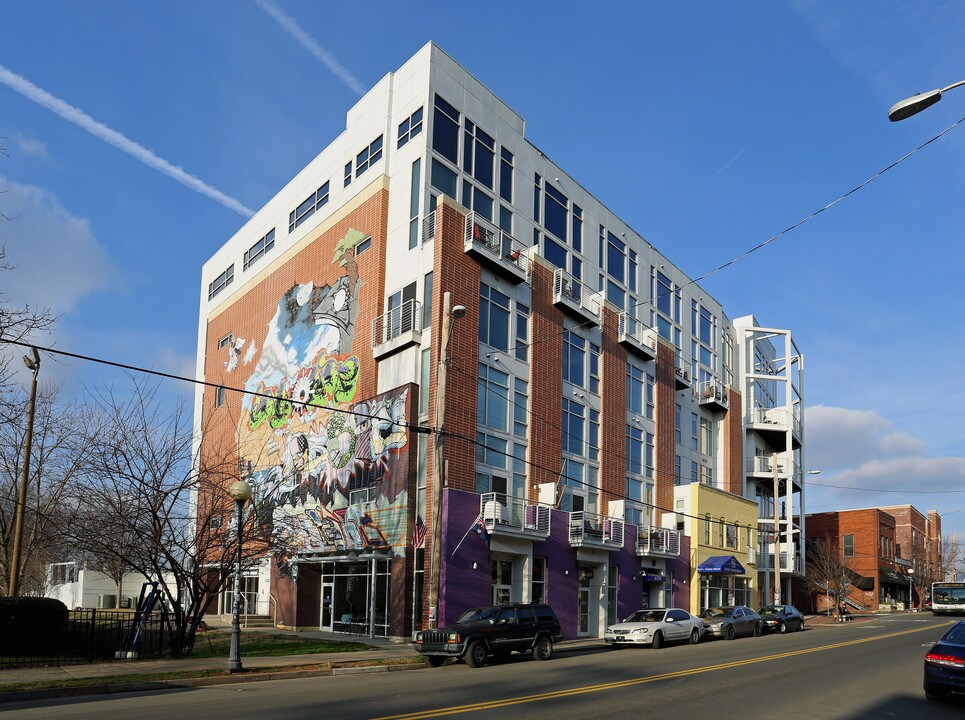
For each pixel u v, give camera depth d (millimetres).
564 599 33156
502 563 30859
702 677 17828
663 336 47625
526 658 23781
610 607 36469
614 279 43250
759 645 27969
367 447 32125
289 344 39594
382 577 30172
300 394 37812
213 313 48688
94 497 25516
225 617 40781
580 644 30062
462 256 31484
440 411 24094
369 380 33188
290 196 42000
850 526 74125
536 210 38031
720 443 51844
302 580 35312
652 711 13016
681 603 41094
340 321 35844
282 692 15430
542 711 12859
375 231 34375
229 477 29562
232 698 14492
